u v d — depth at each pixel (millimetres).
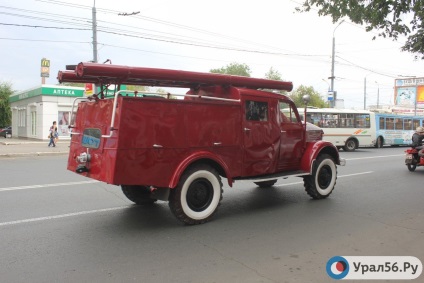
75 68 5793
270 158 7344
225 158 6551
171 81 6465
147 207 7254
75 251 4855
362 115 24828
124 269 4285
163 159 5734
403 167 14625
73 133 6762
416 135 13383
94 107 6074
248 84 7105
